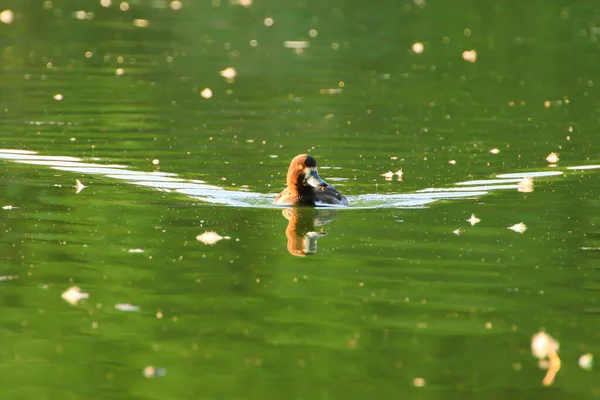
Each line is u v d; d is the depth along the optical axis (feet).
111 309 37.27
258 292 39.29
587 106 82.23
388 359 32.73
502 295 39.09
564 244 46.03
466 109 81.20
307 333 35.01
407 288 39.86
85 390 30.14
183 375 31.35
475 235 47.70
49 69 95.40
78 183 56.13
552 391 30.30
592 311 37.27
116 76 92.94
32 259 43.27
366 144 68.69
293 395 29.86
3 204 52.42
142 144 67.26
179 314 36.81
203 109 79.46
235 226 49.29
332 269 42.32
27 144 66.33
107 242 46.03
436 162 63.67
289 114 78.33
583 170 61.62
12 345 33.63
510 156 65.36
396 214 51.90
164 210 52.06
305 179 53.52
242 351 33.42
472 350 33.55
